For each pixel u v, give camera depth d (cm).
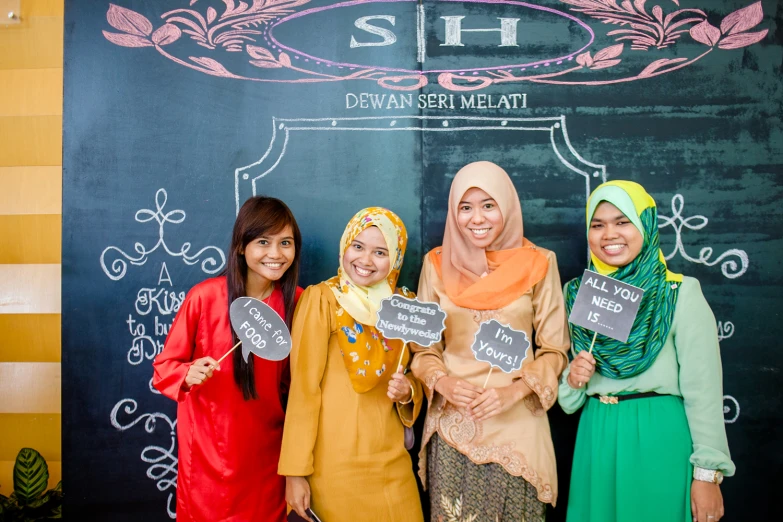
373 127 234
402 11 235
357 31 236
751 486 224
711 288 228
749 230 228
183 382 179
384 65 235
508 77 233
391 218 192
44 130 239
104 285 234
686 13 232
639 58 232
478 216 189
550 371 179
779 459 224
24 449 224
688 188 229
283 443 180
